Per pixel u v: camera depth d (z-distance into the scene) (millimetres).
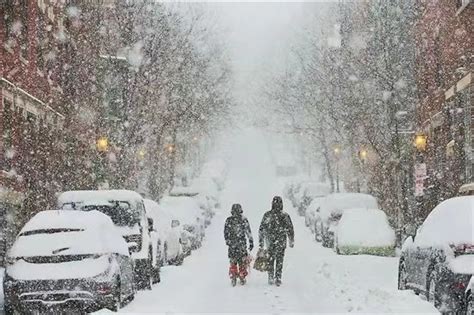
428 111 43188
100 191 25094
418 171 34156
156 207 31578
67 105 43469
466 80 35125
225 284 25047
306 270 28875
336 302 18688
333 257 32281
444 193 40094
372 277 24844
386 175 44406
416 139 40438
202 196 60625
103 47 47156
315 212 49125
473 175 35156
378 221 36250
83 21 45375
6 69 30875
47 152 38094
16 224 32719
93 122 45562
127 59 46031
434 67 42094
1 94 30094
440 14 39562
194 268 30969
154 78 48344
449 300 16359
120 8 46344
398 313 14875
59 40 42781
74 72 44375
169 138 66188
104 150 42844
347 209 37750
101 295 17469
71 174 42406
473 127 35156
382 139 44156
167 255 30906
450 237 17188
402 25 43938
